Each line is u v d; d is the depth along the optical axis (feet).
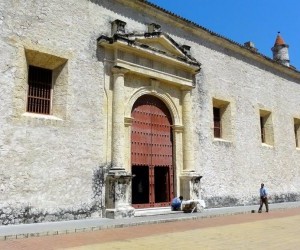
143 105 54.70
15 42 41.16
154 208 52.29
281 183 76.95
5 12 40.96
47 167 41.63
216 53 68.49
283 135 81.15
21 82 41.04
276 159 77.20
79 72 46.55
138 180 68.59
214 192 61.41
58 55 44.78
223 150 65.05
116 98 49.01
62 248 26.16
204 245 27.43
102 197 46.03
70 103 44.93
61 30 45.73
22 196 39.09
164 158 55.77
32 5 43.50
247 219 46.19
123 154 48.16
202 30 65.00
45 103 45.06
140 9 56.08
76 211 43.19
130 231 35.17
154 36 54.70
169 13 59.26
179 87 59.11
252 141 71.97
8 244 27.94
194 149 59.47
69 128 44.34
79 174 44.34
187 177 55.47
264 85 78.95
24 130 40.50
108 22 51.47
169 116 58.18
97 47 49.26
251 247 26.71
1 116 38.83
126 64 50.55
